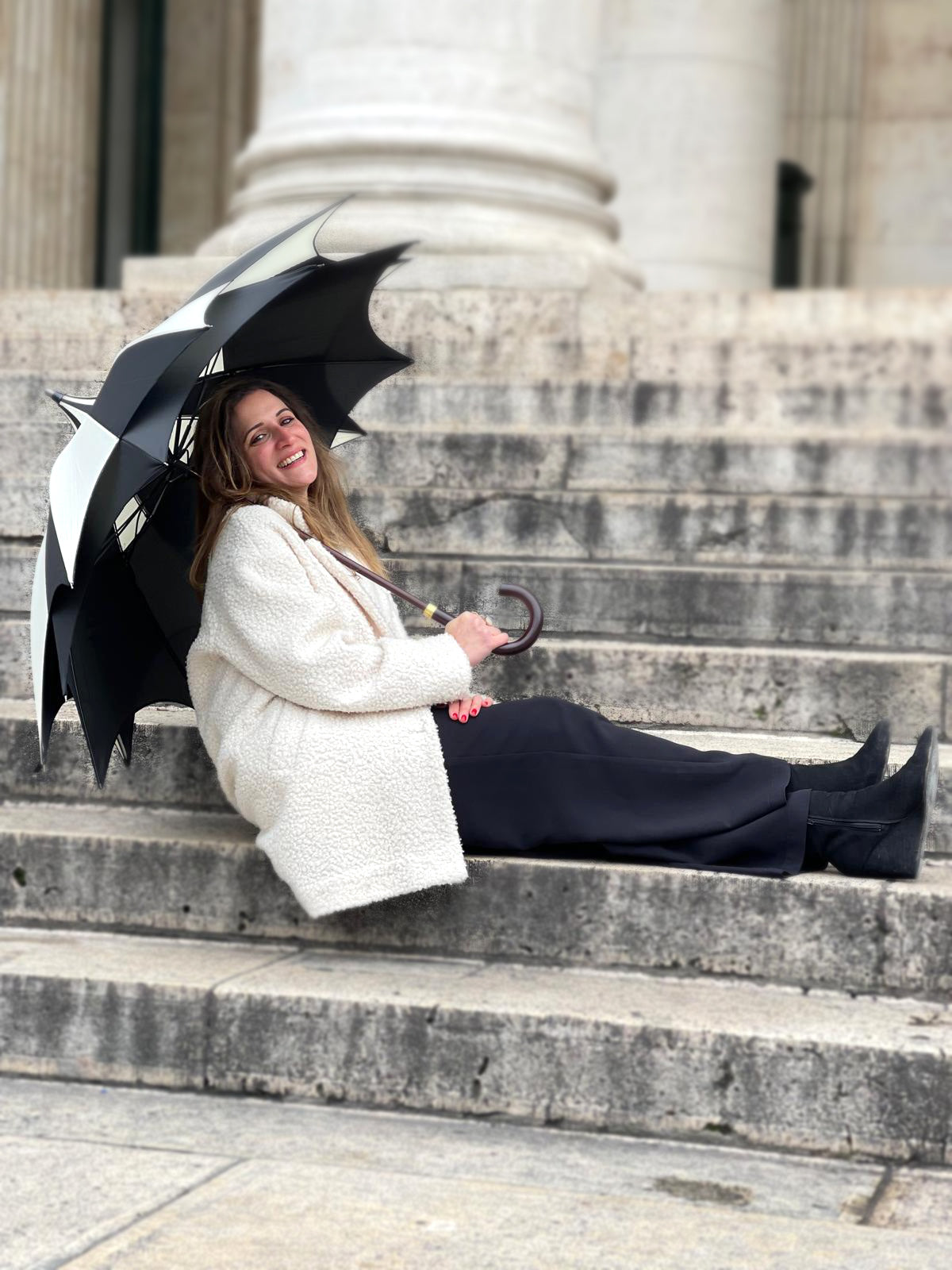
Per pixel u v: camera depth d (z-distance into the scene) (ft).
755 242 36.01
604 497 17.11
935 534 16.56
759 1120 9.07
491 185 25.35
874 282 46.98
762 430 20.56
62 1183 8.16
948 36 46.42
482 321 23.38
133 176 46.06
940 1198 8.30
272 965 10.64
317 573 11.04
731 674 14.05
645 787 10.91
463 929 10.94
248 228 24.99
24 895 11.76
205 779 12.87
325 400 12.53
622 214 35.68
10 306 23.06
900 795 10.50
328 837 10.43
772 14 36.29
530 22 26.07
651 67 35.40
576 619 15.43
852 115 46.83
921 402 20.43
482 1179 8.41
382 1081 9.68
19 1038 10.23
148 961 10.67
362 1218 7.72
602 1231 7.61
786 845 10.70
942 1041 9.04
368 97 25.68
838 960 10.25
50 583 10.02
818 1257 7.33
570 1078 9.38
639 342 22.26
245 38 46.44
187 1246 7.31
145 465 9.72
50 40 36.68
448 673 10.75
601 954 10.68
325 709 10.66
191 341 9.91
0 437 18.15
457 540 17.30
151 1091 9.98
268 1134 9.12
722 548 16.93
